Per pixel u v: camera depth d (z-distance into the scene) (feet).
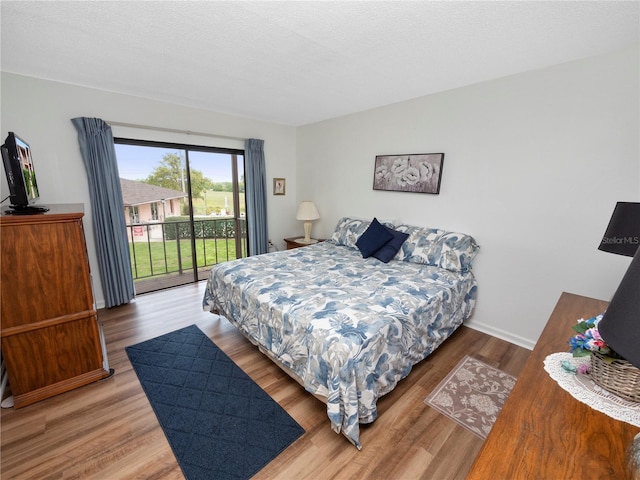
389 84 8.59
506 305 8.41
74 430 5.16
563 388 3.00
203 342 8.17
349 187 12.75
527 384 3.08
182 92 9.53
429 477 4.41
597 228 6.73
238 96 9.93
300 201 15.53
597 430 2.46
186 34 5.76
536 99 7.32
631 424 2.52
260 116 12.91
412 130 10.11
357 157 12.19
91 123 8.98
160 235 12.51
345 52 6.50
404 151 10.44
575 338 3.15
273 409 5.75
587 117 6.63
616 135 6.30
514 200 7.96
